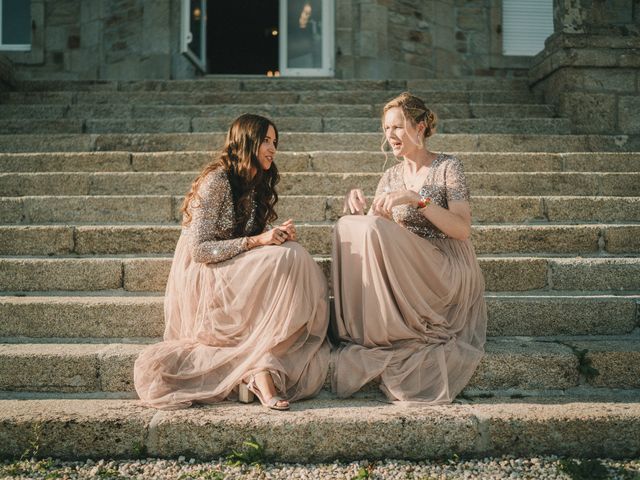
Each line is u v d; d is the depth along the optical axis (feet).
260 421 8.96
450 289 10.51
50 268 12.37
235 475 8.53
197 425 8.96
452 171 10.91
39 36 31.04
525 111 20.86
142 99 22.15
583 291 12.50
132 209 14.49
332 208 14.56
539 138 18.45
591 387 10.43
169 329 10.73
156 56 28.99
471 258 10.98
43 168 16.53
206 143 18.08
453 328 10.68
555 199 14.60
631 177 15.85
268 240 10.07
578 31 20.12
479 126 19.81
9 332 11.40
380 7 29.73
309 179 15.56
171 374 9.78
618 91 20.04
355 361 10.02
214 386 9.81
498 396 10.22
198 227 10.29
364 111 20.77
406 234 10.13
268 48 51.80
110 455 9.03
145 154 16.65
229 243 10.15
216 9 48.24
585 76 20.04
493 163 16.78
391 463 8.89
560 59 20.07
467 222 10.51
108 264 12.40
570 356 10.35
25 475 8.55
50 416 9.11
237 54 52.08
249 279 9.87
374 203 11.00
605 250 13.55
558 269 12.50
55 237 13.25
